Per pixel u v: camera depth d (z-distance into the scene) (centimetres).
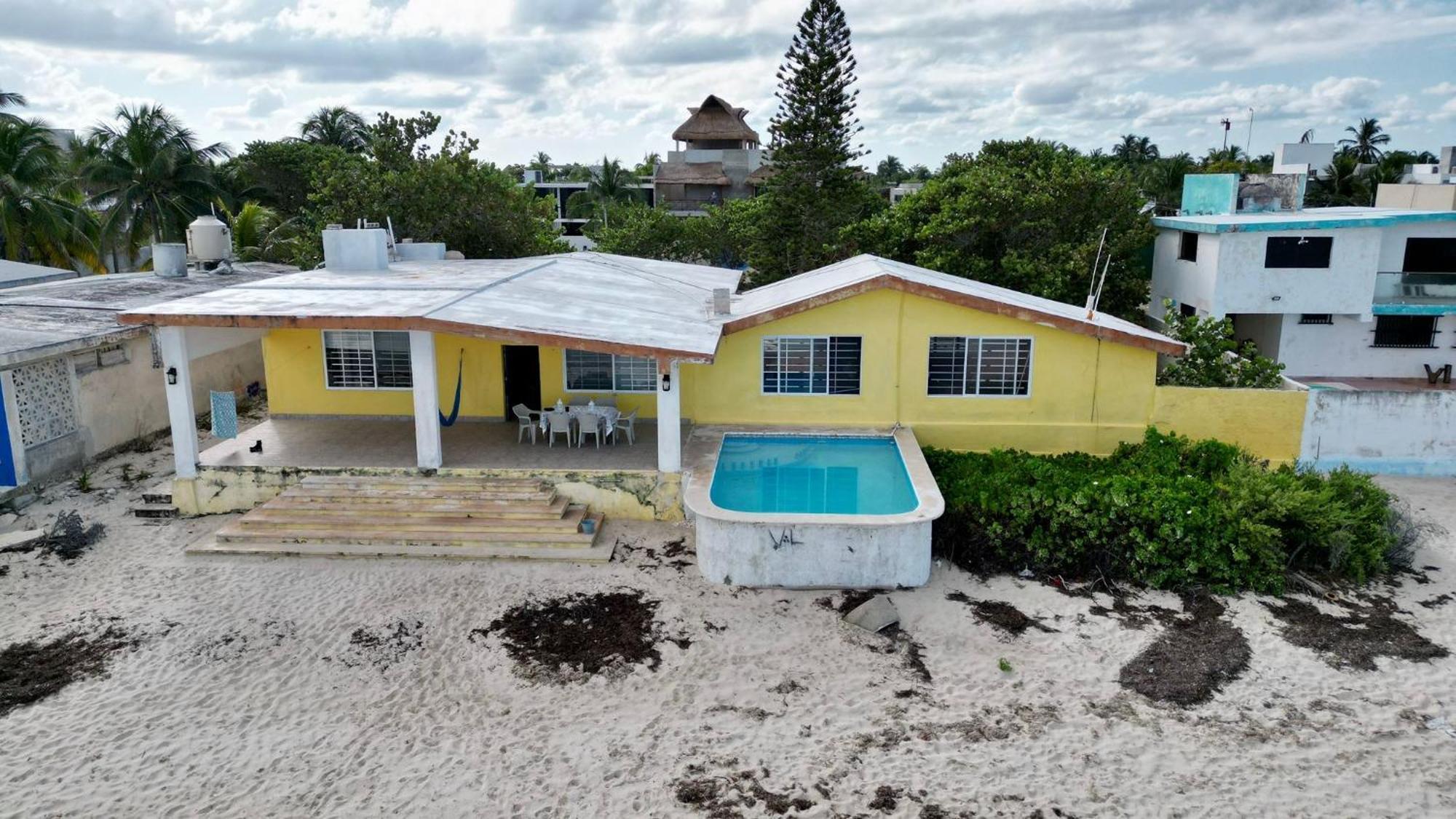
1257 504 1451
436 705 1097
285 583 1379
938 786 971
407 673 1157
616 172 6341
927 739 1048
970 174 3097
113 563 1441
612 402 1898
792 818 924
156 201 3881
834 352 1806
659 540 1523
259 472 1595
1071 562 1435
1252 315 2952
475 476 1588
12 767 975
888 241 3141
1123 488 1460
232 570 1419
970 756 1020
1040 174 2989
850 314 1778
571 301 1833
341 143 6700
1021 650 1231
